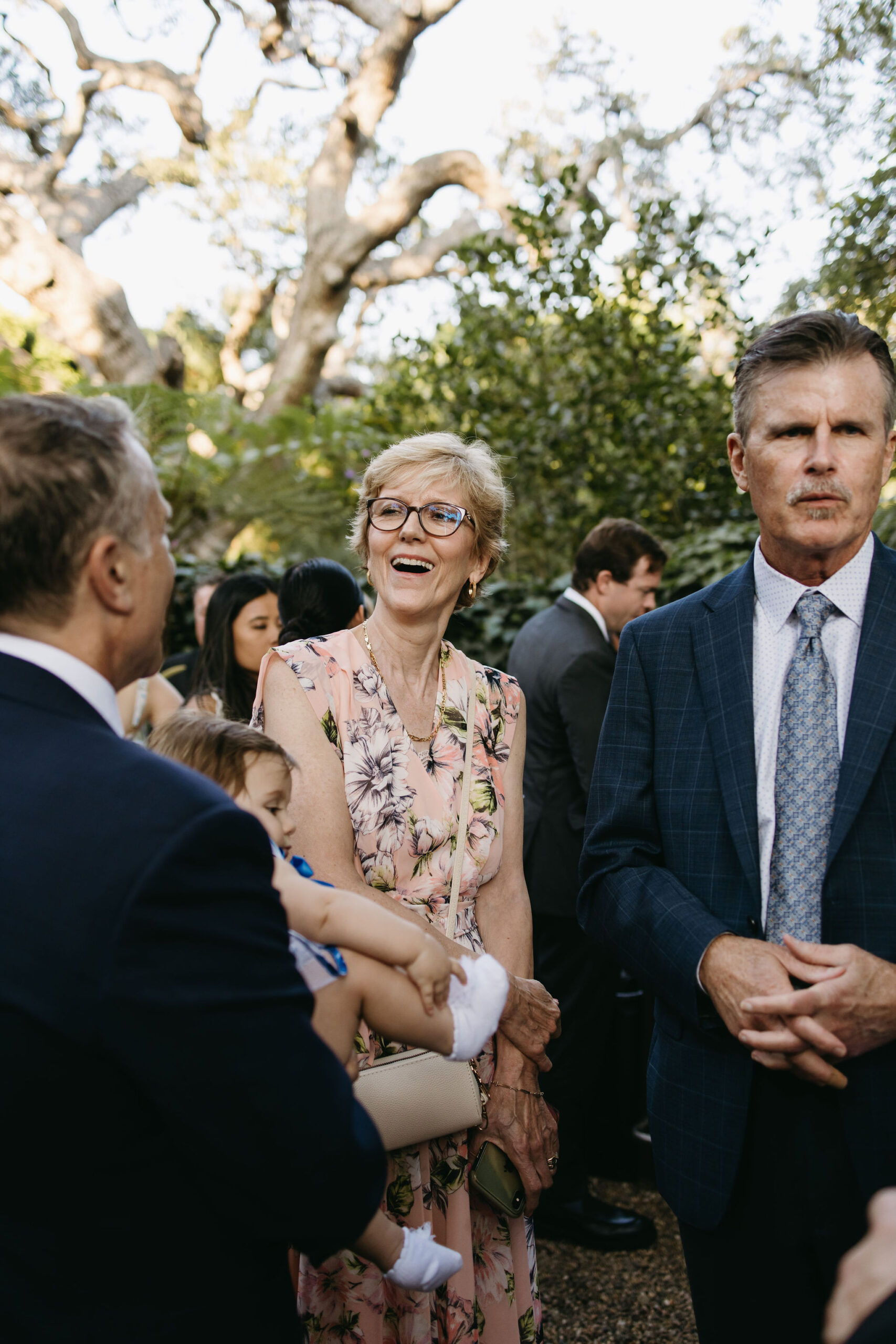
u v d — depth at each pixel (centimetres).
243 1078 77
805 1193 132
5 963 77
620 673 162
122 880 76
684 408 538
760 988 126
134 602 91
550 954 281
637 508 544
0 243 960
